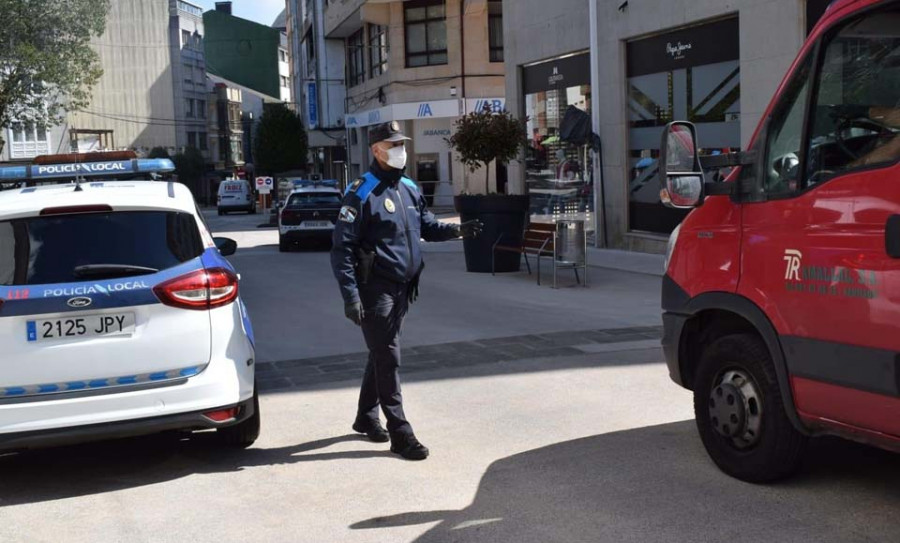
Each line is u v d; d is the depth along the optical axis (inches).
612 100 697.0
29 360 191.9
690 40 611.5
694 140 179.0
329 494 195.0
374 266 212.7
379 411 268.8
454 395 271.4
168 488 203.3
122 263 200.5
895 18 151.9
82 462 225.9
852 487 186.4
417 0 1414.9
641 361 306.3
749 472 187.3
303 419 255.0
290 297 514.0
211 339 204.5
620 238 701.9
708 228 192.9
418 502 187.9
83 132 2743.6
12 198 211.0
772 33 524.1
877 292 151.0
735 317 191.5
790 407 172.7
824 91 165.9
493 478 200.1
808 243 165.3
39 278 195.3
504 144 586.6
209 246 214.7
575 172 773.3
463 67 1387.8
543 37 803.4
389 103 1476.4
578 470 202.4
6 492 205.6
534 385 279.1
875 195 152.7
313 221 871.1
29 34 1521.9
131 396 196.5
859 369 155.3
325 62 2089.1
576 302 455.2
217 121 3503.9
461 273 595.8
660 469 200.5
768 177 177.2
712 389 194.5
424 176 1464.1
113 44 3075.8
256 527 178.4
